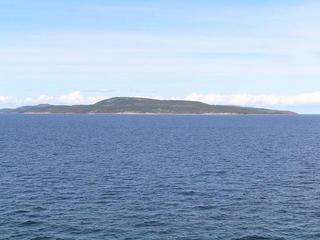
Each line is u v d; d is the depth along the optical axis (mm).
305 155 88188
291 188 54688
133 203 46375
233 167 71750
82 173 64625
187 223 39500
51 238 35188
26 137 131250
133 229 37656
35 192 51031
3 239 34719
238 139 129500
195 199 48406
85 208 44156
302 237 36156
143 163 76125
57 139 125500
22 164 72688
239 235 36438
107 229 37562
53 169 68000
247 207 45094
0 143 109062
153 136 141375
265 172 66625
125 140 124688
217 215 42094
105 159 81250
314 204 46469
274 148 102250
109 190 52688
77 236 35750
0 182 56531
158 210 43719
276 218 41281
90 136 139750
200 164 75062
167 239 35250
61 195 49719
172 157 84750
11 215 41281
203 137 137500
